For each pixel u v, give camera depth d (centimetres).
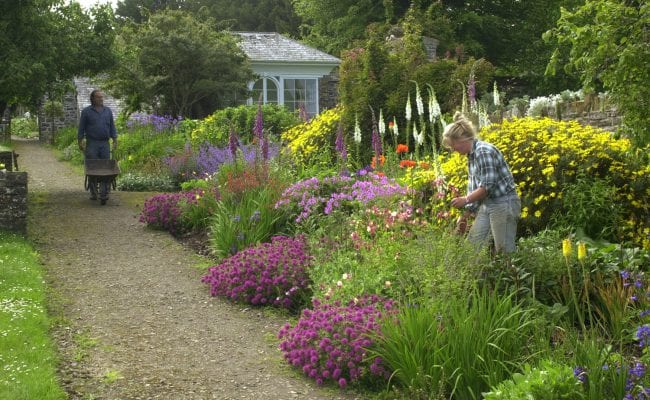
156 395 464
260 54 2983
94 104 1255
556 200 738
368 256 609
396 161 971
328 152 1240
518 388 376
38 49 1241
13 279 706
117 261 843
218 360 535
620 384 376
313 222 804
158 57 2309
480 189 575
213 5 5203
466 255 529
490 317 454
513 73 3275
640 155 631
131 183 1491
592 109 1110
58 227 1022
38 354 510
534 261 566
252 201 891
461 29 2919
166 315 647
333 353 488
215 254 864
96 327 604
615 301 503
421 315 465
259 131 995
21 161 2142
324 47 3666
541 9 3023
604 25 544
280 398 464
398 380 472
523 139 797
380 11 3098
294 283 668
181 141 1819
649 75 548
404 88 1273
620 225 717
